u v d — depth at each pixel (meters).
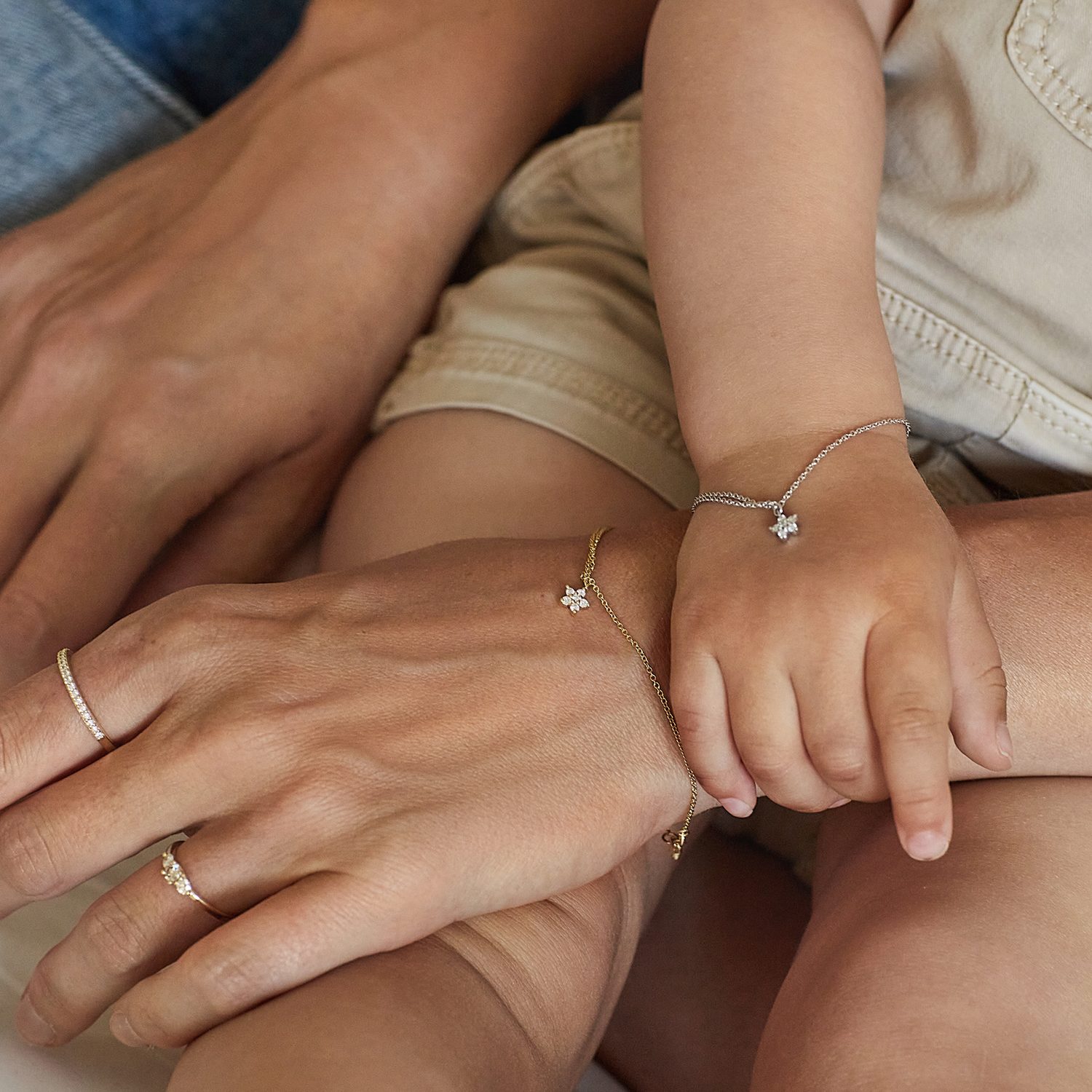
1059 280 0.86
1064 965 0.62
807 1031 0.63
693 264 0.81
